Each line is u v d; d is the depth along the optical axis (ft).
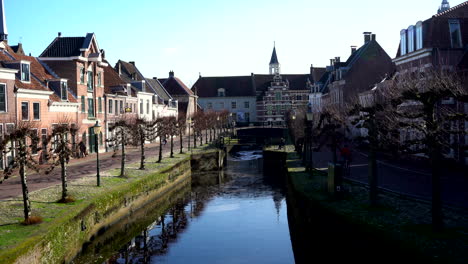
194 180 137.18
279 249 64.80
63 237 52.39
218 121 245.86
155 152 157.28
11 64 106.42
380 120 66.64
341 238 49.73
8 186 78.79
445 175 79.25
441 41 101.45
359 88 201.67
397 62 118.11
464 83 70.85
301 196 67.31
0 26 136.56
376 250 41.65
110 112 163.53
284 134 256.32
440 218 42.63
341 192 60.80
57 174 95.91
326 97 245.04
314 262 58.85
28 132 56.90
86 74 142.61
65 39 142.61
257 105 372.38
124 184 82.02
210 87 382.22
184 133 264.93
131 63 239.71
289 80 376.48
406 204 56.34
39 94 111.75
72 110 130.31
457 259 34.37
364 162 106.52
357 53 214.28
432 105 44.16
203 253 63.21
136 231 76.18
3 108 98.89
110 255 62.39
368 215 49.96
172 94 297.94
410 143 45.80
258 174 149.48
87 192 72.54
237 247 65.87
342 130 148.77
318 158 121.08
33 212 57.52
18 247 42.42
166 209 94.27
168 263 59.11
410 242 38.96
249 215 87.10
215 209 93.09
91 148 146.10
